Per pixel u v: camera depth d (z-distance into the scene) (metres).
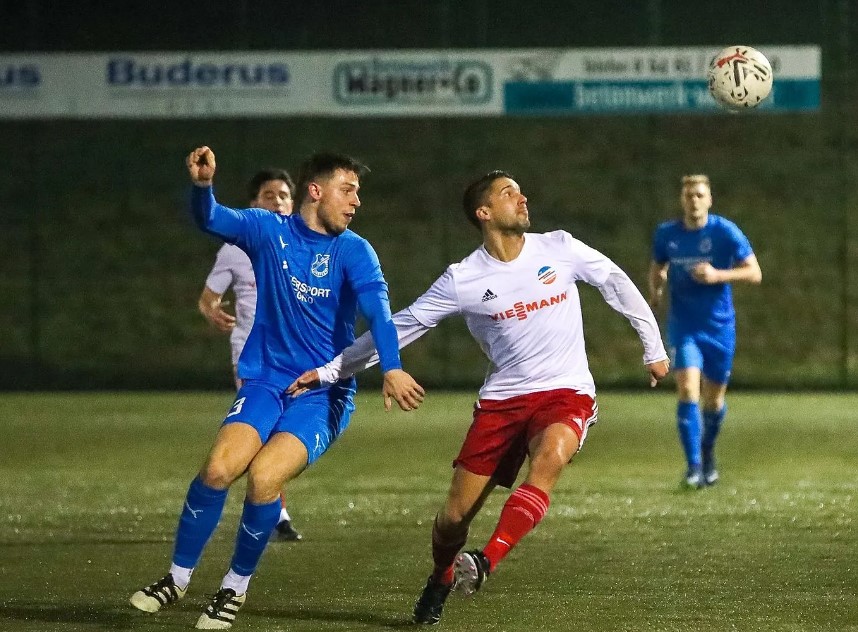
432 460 37.50
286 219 18.92
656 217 57.25
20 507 30.09
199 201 17.97
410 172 58.00
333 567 22.92
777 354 57.47
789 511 28.58
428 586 18.52
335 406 18.86
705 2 56.81
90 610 19.52
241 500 31.00
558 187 57.53
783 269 57.28
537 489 17.53
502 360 18.69
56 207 59.16
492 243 18.58
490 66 57.41
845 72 56.75
